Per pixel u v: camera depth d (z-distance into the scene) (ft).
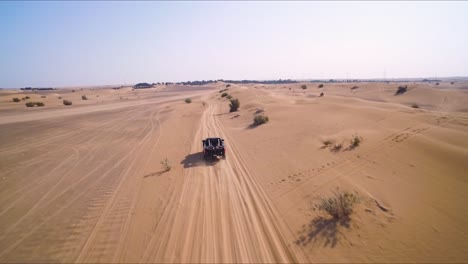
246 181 39.24
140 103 206.69
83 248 24.20
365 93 225.97
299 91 288.51
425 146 43.98
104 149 63.82
